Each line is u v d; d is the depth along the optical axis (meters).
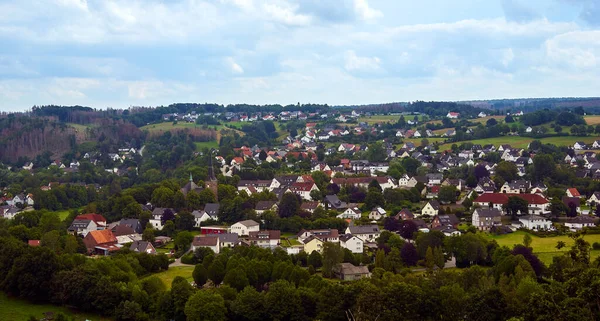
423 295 169.88
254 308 177.00
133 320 180.00
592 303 139.12
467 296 166.88
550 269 198.62
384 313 165.00
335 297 173.75
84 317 184.62
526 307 148.88
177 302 179.75
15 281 198.38
